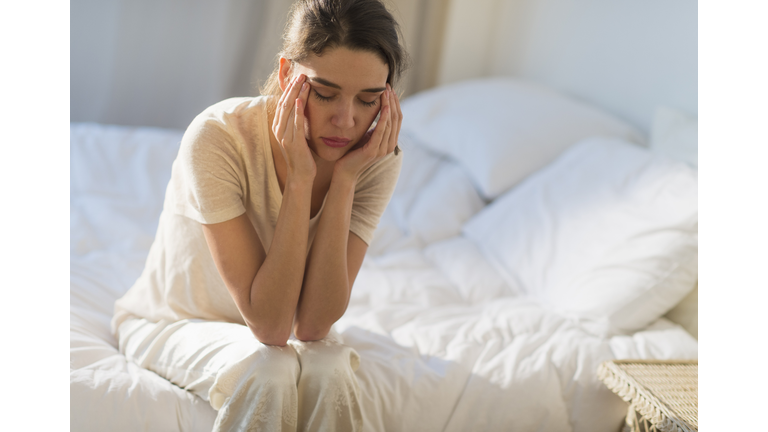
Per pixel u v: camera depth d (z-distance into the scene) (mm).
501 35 3012
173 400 1024
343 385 992
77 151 1945
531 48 2799
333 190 1041
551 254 1654
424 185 2211
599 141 1915
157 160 1980
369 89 947
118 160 1956
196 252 1097
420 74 3146
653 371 1201
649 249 1484
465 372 1197
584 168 1836
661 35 2074
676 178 1574
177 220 1107
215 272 1108
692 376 1194
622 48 2268
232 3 2920
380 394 1122
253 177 1049
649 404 1068
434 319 1405
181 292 1131
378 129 1012
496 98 2326
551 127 2133
